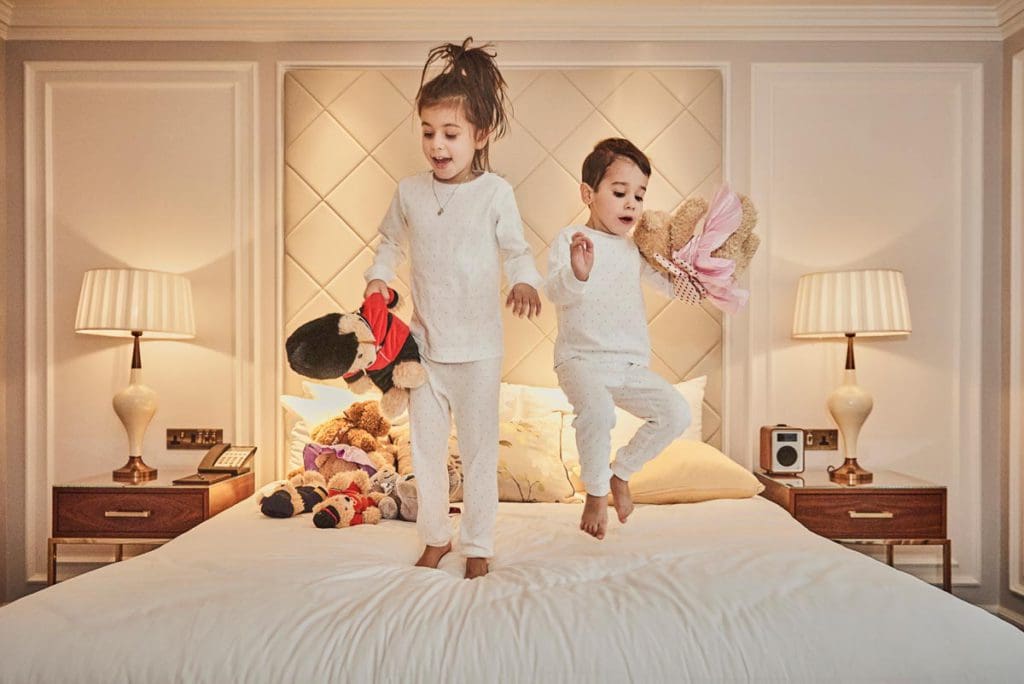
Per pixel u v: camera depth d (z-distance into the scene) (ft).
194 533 6.89
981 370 10.37
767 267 10.36
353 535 6.84
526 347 10.23
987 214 10.37
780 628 4.66
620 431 8.88
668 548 6.08
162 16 10.23
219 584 5.24
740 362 10.36
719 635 4.60
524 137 10.30
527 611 4.84
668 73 10.30
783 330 10.39
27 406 10.25
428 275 6.45
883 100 10.41
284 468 10.23
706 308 10.29
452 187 6.47
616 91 10.29
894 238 10.41
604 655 4.48
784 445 9.61
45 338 10.30
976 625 4.76
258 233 10.32
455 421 6.47
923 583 5.36
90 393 10.30
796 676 4.41
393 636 4.62
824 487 8.87
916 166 10.42
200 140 10.34
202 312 10.32
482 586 5.39
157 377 10.31
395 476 8.19
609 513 7.71
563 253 6.98
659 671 4.42
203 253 10.32
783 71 10.37
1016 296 10.00
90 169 10.34
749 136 10.35
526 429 8.77
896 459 10.40
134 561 5.93
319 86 10.27
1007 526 10.14
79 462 10.30
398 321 6.44
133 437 9.43
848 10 10.19
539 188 10.30
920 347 10.40
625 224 7.20
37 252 10.34
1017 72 10.02
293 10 10.19
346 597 5.10
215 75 10.34
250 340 10.31
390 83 10.28
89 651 4.50
